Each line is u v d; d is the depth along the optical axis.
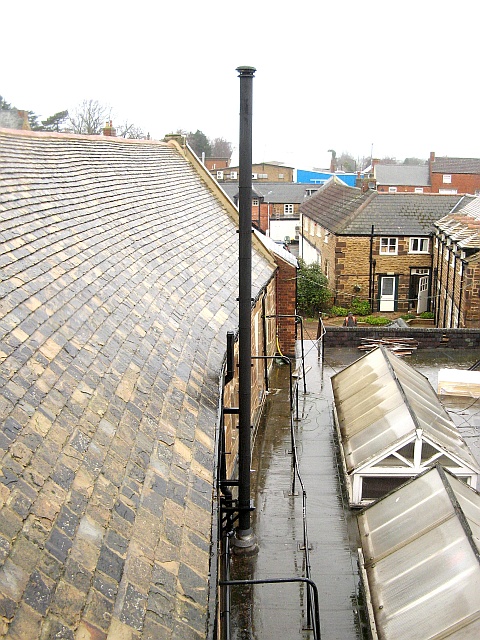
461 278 26.11
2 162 9.75
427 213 35.53
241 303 8.59
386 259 34.78
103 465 5.12
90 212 10.60
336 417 12.99
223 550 7.96
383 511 8.66
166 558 4.72
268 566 9.29
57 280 7.35
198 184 20.36
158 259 11.12
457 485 8.67
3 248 6.98
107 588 4.02
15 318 5.91
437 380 17.66
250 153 8.23
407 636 6.30
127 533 4.64
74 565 3.97
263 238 22.84
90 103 66.00
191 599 4.50
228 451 10.90
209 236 15.62
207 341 9.57
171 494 5.50
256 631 8.07
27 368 5.39
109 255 9.47
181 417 6.89
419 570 7.09
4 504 3.94
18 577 3.56
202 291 11.49
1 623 3.22
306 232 46.59
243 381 8.79
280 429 14.18
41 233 8.23
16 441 4.52
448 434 11.05
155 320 8.71
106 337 7.13
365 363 14.08
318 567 9.26
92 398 5.83
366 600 7.61
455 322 27.48
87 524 4.40
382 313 35.09
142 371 7.14
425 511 8.05
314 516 10.56
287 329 20.36
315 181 83.56
